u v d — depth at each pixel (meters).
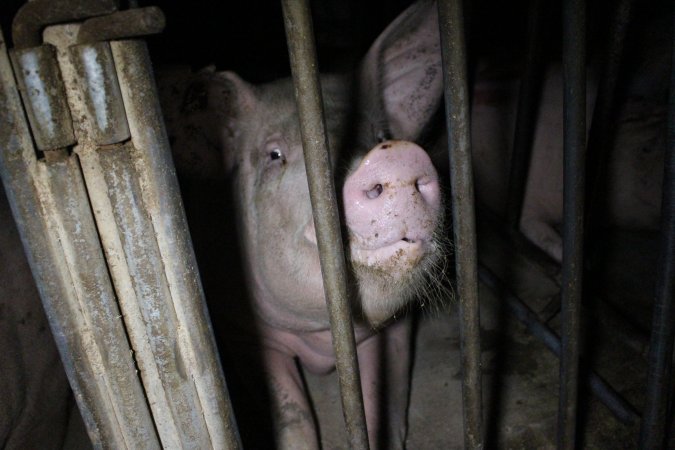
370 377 2.77
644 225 3.60
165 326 1.34
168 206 1.25
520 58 3.79
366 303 2.26
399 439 2.60
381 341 2.90
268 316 2.69
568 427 1.95
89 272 1.24
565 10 1.46
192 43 4.57
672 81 1.64
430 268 2.17
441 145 2.99
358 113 2.49
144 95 1.17
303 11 1.13
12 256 2.17
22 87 1.08
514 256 3.86
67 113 1.12
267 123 2.49
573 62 1.49
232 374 3.01
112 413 1.40
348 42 4.78
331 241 1.30
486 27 3.86
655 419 2.04
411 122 2.70
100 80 1.11
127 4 1.13
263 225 2.41
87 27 1.07
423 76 2.57
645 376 2.87
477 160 4.05
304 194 2.24
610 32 2.55
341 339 1.38
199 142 2.49
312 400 2.98
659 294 1.84
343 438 2.75
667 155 1.70
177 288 1.32
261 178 2.45
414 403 2.89
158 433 1.46
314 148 1.23
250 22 4.74
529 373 3.00
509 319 3.38
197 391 1.42
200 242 2.76
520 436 2.66
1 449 2.11
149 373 1.39
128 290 1.29
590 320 3.23
